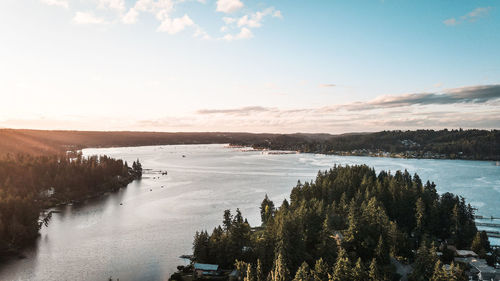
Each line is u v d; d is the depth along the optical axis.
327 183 178.62
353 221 105.19
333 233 115.88
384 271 89.12
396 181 175.88
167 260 113.06
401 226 144.25
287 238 94.00
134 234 139.75
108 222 157.50
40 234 139.12
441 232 136.00
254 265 98.81
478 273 98.56
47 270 105.38
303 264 78.62
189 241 131.25
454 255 112.06
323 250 96.25
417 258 89.88
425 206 145.00
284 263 79.06
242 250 105.69
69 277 100.94
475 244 115.44
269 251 99.38
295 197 168.00
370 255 100.25
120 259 113.94
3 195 154.50
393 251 104.12
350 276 78.50
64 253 119.00
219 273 97.31
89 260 113.06
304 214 115.75
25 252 119.81
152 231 143.88
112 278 100.62
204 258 105.69
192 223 156.38
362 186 171.62
